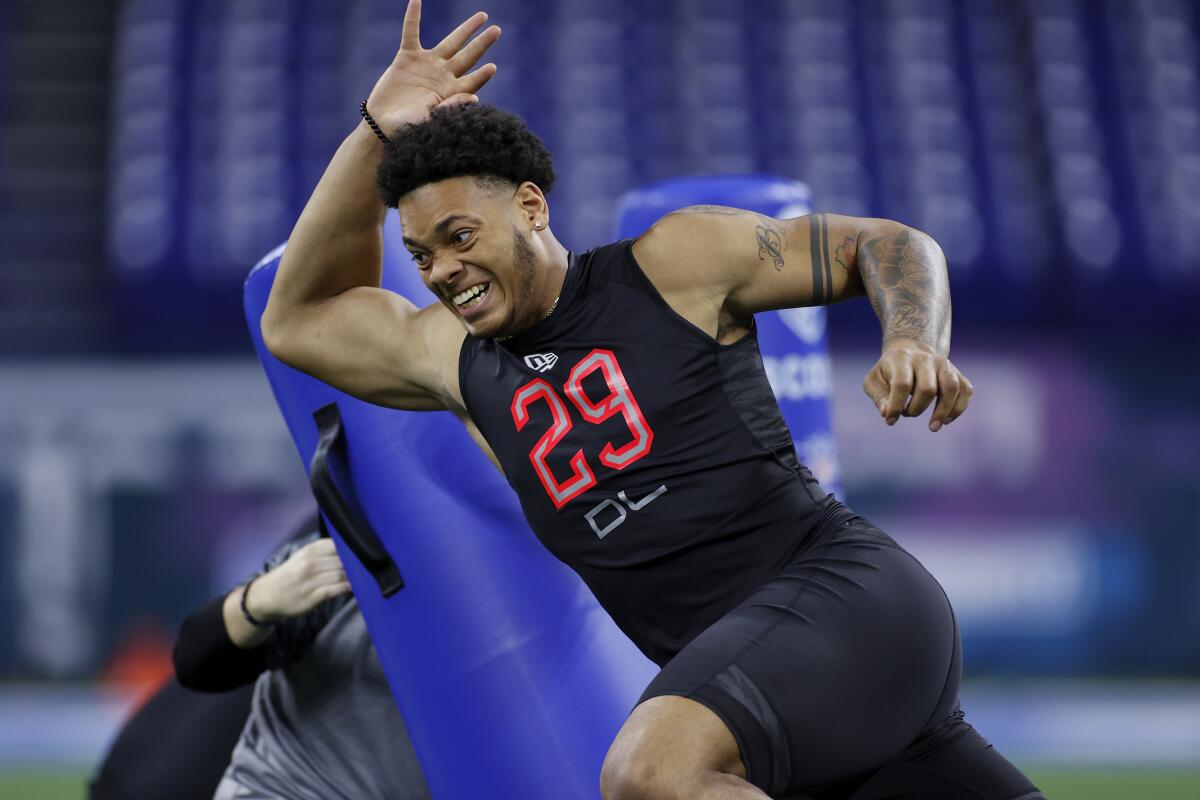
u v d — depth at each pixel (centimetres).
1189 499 3672
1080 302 4412
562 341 903
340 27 4916
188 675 1209
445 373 978
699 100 4806
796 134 4747
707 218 917
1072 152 4697
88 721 3272
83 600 3509
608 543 902
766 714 814
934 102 4822
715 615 899
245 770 1192
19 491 3516
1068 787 2645
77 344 4281
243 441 3556
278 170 4578
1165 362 3697
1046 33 4950
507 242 880
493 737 1087
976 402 3675
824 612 853
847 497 3650
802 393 1348
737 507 891
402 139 885
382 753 1175
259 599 1170
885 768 939
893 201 4603
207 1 4997
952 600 3612
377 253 1068
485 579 1110
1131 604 3644
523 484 923
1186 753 3014
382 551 1134
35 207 4606
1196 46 4978
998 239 4491
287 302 1061
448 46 1030
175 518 3534
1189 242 4491
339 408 1172
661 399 886
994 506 3650
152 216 4428
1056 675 3622
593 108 4772
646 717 814
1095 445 3684
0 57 4888
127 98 4766
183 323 4294
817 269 916
